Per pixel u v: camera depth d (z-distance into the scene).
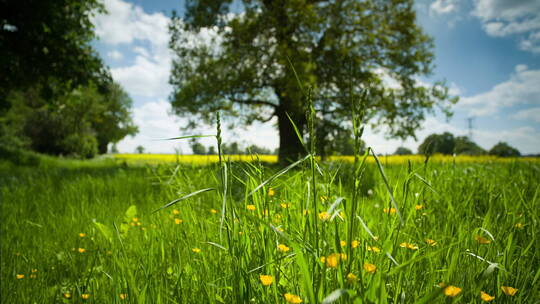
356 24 20.03
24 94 34.69
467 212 2.26
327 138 19.00
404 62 20.30
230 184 1.17
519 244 1.77
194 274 1.48
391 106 19.45
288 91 17.16
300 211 1.47
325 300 0.69
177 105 21.05
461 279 1.26
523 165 4.68
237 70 19.80
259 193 1.37
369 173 4.84
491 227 1.83
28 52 14.20
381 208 2.51
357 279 1.01
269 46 19.30
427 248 1.46
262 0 19.78
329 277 1.15
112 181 5.95
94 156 44.31
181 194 2.47
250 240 1.30
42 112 38.41
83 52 15.81
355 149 0.86
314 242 1.07
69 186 5.37
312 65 17.33
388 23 20.62
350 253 0.89
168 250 1.86
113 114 59.97
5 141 27.70
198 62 21.44
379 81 17.95
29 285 1.79
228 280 1.33
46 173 7.86
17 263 2.14
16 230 3.00
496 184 3.27
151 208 3.55
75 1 15.12
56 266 2.11
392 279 1.22
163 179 4.37
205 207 2.87
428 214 2.11
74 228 3.01
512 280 1.32
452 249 1.48
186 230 2.02
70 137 40.16
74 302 1.49
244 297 1.11
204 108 21.03
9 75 14.45
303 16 18.09
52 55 14.73
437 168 3.91
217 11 19.66
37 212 3.80
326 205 1.33
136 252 1.91
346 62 17.55
